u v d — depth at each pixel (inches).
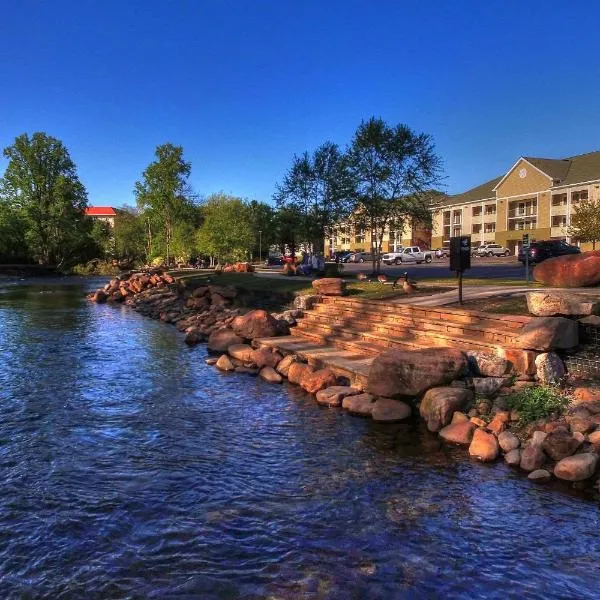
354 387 382.9
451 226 3412.9
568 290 477.7
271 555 185.8
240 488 239.0
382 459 270.8
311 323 585.6
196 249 1967.3
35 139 2714.1
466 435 287.7
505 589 167.3
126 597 163.9
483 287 628.4
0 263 2659.9
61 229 2721.5
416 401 339.0
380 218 1131.3
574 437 251.4
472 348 375.9
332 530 202.5
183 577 173.2
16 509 219.1
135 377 460.4
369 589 166.7
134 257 3120.1
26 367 501.4
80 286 1878.7
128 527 204.8
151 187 2070.6
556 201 2746.1
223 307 864.3
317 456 276.2
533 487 236.5
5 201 2706.7
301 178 1186.0
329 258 2445.9
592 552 187.6
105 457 276.5
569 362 338.6
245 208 2143.2
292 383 431.2
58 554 186.9
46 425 329.1
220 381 444.1
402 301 558.6
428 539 196.1
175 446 293.0
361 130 1093.8
